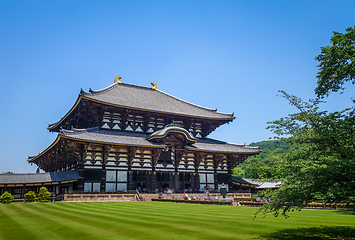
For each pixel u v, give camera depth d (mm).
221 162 72750
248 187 77500
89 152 55250
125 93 73188
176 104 79438
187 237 14703
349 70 13797
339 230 16812
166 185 64438
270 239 14312
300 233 15906
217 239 14242
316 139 14727
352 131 13922
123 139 59406
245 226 18312
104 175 55812
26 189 56719
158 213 26906
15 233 15938
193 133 76875
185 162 68000
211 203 43188
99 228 17469
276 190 15375
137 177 60844
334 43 14195
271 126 16453
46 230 16844
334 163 13094
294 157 15398
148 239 14203
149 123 69750
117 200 50156
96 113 61438
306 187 13906
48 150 65000
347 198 13664
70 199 46219
